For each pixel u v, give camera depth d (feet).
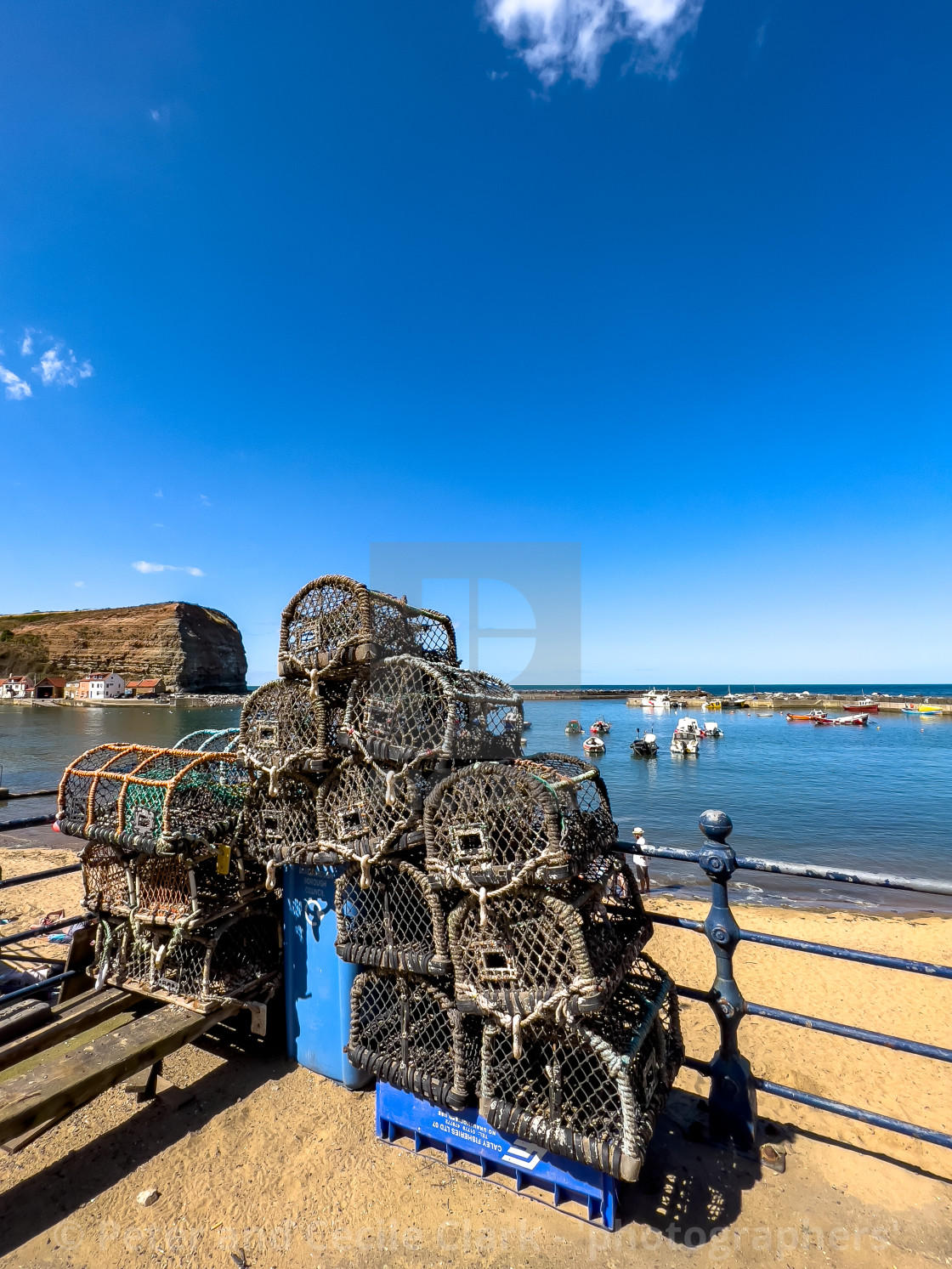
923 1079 13.01
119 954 11.76
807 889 42.39
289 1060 11.14
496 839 7.79
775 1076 12.88
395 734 9.34
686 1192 8.16
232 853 11.19
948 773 107.76
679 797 84.02
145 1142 9.12
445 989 8.62
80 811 12.19
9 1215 7.86
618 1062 6.96
